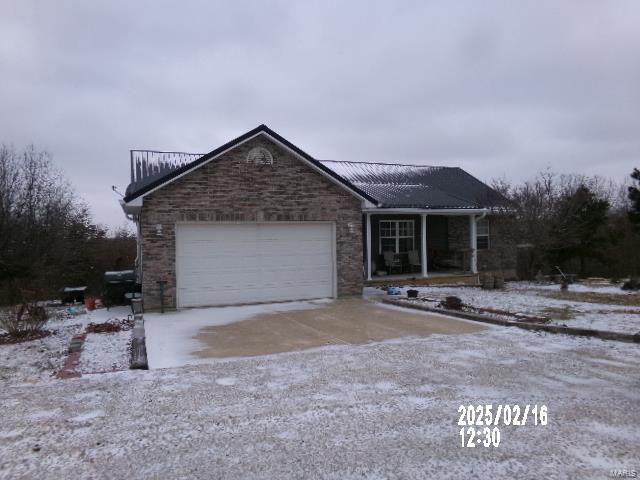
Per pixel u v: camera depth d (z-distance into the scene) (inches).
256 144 530.0
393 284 712.4
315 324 418.6
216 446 179.8
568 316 430.3
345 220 577.6
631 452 171.2
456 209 743.1
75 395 238.4
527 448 175.5
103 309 538.0
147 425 199.8
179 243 504.7
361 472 159.5
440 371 271.1
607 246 933.2
